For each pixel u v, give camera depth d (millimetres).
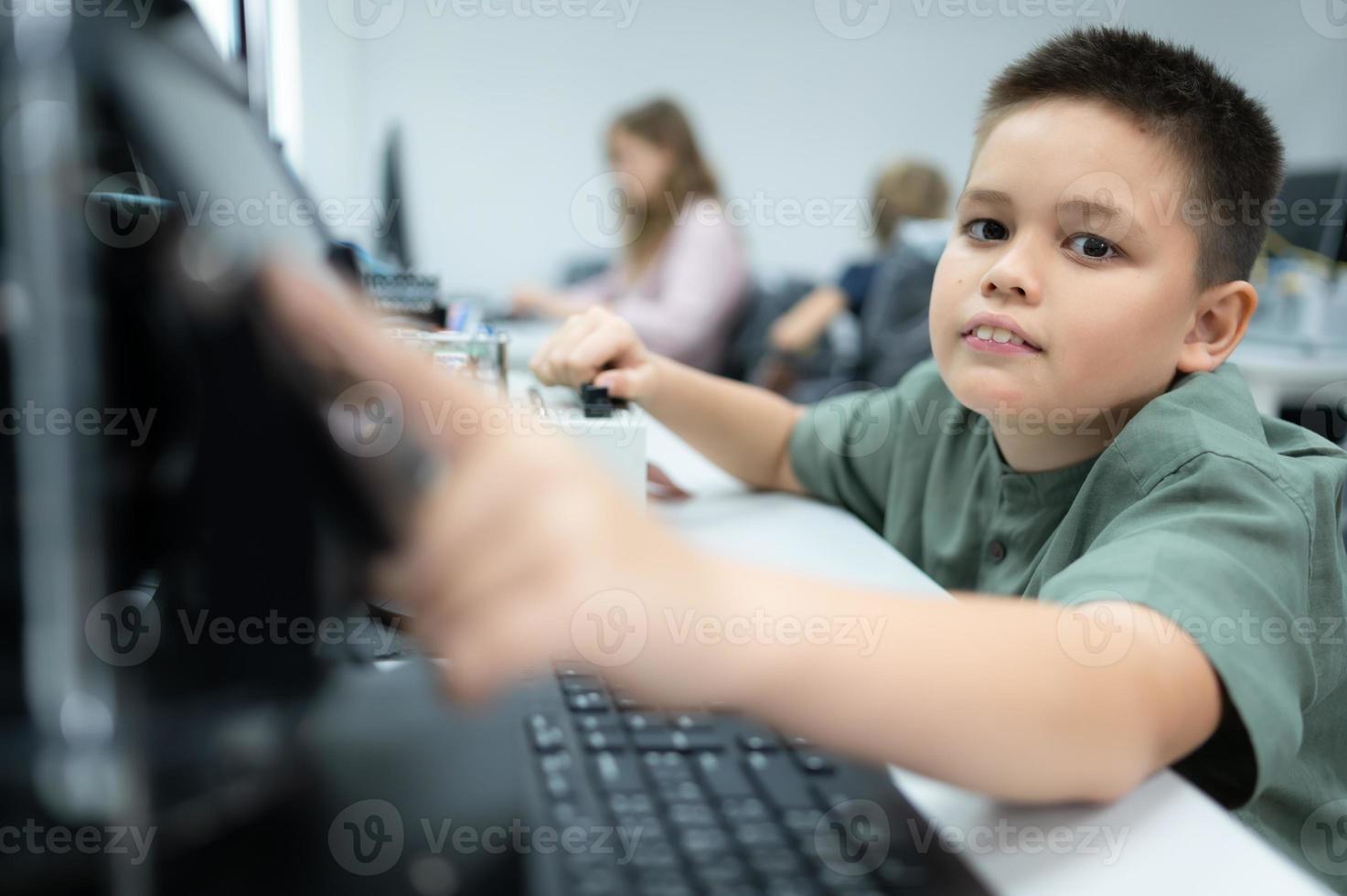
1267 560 463
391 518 285
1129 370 586
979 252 619
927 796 383
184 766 329
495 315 2422
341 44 3062
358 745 362
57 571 317
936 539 774
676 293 2156
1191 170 580
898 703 336
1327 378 1778
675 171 2373
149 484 313
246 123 337
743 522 811
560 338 873
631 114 2396
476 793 337
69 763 322
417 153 3939
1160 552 438
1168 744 375
